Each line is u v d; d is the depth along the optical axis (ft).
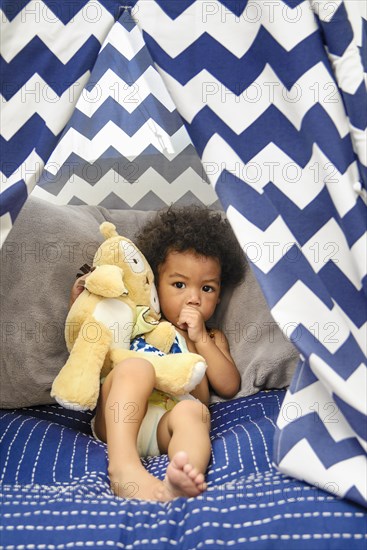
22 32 3.98
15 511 3.66
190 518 3.54
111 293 4.88
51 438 4.59
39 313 5.22
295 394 3.93
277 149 3.99
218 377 5.34
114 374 4.55
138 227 6.31
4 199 3.90
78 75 3.98
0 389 5.12
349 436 3.78
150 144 6.68
